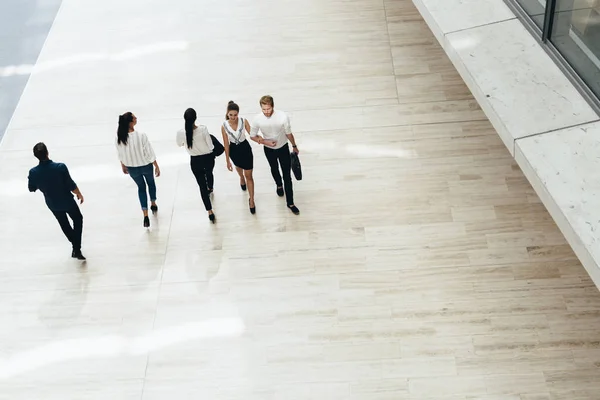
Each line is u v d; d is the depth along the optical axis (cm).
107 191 809
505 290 673
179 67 950
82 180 822
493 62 650
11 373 662
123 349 670
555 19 624
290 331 666
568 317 646
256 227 756
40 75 960
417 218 744
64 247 762
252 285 706
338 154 817
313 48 959
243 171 786
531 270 686
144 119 883
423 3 726
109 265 739
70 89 936
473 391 608
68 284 728
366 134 836
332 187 785
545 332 638
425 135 826
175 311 694
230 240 748
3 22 1023
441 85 883
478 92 633
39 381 654
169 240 755
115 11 1048
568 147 570
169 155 836
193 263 732
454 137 819
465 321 655
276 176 754
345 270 708
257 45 972
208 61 955
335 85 902
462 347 637
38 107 916
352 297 685
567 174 552
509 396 602
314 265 716
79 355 670
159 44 988
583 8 573
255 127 692
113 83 938
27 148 867
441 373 622
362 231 739
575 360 618
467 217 738
